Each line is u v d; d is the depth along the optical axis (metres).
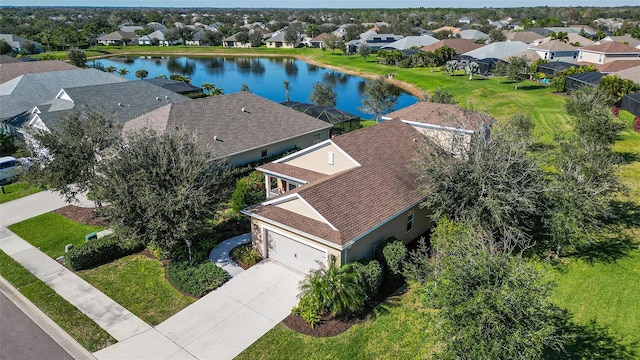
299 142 34.38
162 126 29.14
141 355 14.55
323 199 18.55
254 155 31.08
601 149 21.11
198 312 16.61
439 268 14.52
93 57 116.19
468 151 19.33
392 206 19.59
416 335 14.94
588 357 13.53
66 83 48.19
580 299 16.22
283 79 81.88
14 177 31.16
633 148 32.09
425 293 13.52
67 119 25.31
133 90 43.75
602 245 19.59
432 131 26.95
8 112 41.88
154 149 19.42
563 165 19.78
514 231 18.09
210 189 21.36
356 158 22.22
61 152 23.30
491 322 10.41
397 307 16.47
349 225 17.77
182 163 18.97
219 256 20.42
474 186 18.33
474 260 11.51
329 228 17.64
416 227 21.78
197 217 18.41
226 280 18.53
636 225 21.11
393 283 18.02
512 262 11.52
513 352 10.23
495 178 18.05
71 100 39.31
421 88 67.88
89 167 23.33
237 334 15.38
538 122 41.34
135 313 16.72
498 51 81.50
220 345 14.88
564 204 17.83
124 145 20.86
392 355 14.16
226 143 29.75
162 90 45.72
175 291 18.02
